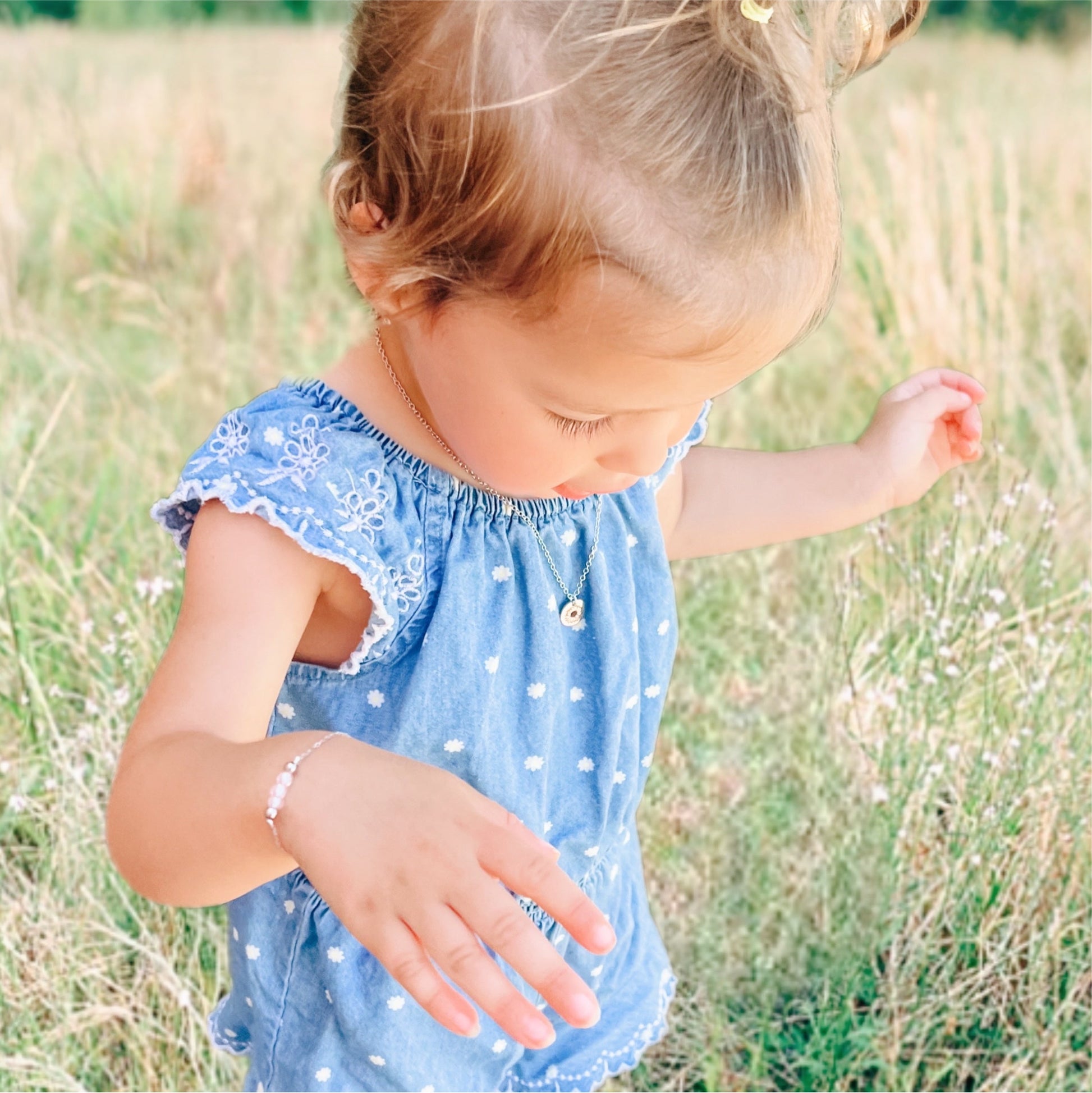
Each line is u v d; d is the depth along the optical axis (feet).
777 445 10.51
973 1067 6.68
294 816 3.16
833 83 4.05
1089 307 11.26
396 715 4.36
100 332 12.05
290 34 24.22
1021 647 7.42
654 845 7.58
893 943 6.81
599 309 3.36
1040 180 13.37
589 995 2.91
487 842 3.04
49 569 8.14
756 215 3.37
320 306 12.40
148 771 3.49
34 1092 6.05
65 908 6.57
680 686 8.33
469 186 3.43
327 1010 4.66
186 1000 6.22
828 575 8.66
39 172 14.56
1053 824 6.91
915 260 11.25
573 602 4.63
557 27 3.39
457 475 4.32
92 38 21.84
